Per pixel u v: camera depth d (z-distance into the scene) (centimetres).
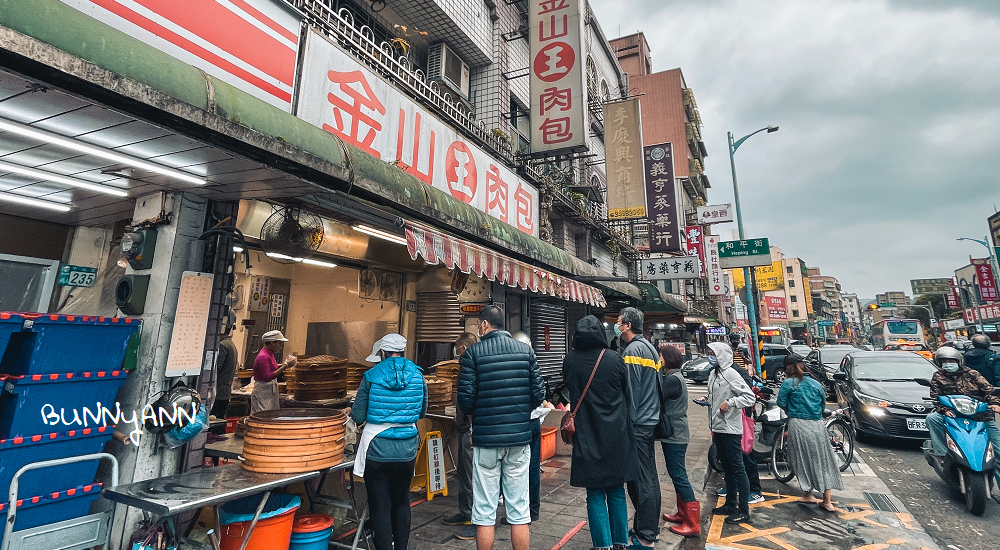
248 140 272
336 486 445
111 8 298
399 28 817
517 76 1048
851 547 420
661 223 1636
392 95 566
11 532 241
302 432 306
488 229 563
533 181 959
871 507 530
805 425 525
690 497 440
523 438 344
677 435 449
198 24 350
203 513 362
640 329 449
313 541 321
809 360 1512
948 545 435
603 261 1510
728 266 1358
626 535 359
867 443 870
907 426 787
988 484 523
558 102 902
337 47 486
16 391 259
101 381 300
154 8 322
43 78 202
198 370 353
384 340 351
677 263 1329
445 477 523
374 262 703
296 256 496
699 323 2364
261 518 291
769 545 424
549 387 987
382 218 509
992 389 546
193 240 362
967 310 5162
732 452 490
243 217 473
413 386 347
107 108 226
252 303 759
